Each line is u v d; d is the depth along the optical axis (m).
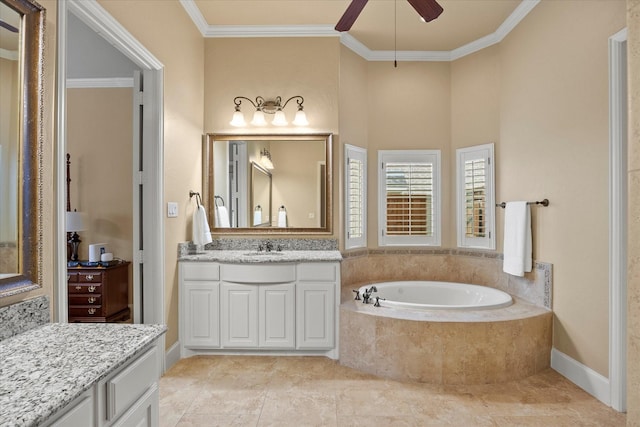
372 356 2.79
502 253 3.61
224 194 3.63
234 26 3.58
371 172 4.07
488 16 3.38
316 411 2.26
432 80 4.06
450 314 2.81
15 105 1.36
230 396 2.44
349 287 3.67
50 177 1.56
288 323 3.05
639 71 0.98
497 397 2.44
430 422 2.15
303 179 3.61
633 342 0.98
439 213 4.04
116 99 3.97
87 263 3.54
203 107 3.63
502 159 3.60
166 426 2.10
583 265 2.55
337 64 3.63
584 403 2.36
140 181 2.74
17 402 0.83
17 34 1.38
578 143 2.58
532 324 2.74
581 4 2.54
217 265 3.06
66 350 1.14
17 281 1.33
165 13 2.81
